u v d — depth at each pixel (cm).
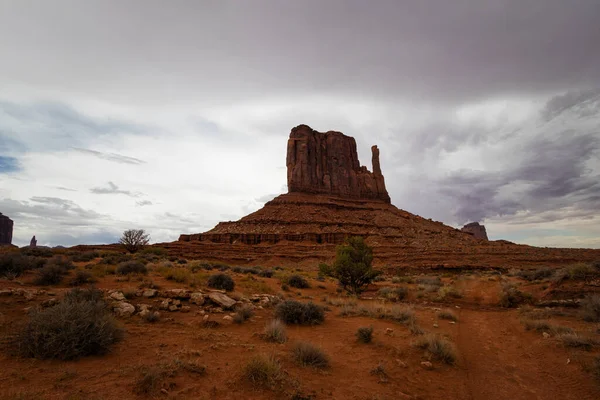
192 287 1505
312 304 1276
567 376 748
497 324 1425
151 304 1127
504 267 5812
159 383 529
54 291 1159
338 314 1455
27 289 1145
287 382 591
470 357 920
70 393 475
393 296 2359
